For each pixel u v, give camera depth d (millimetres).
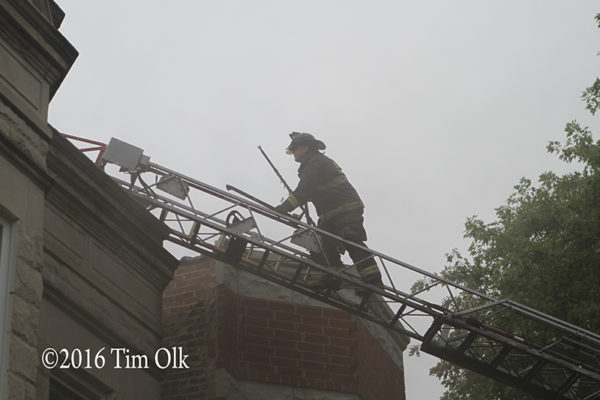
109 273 9844
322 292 13070
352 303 13203
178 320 13336
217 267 13562
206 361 12859
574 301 16156
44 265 8789
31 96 8375
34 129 8203
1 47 8156
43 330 8523
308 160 13039
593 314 15898
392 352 15898
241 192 12703
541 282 16344
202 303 13367
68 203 9469
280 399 13133
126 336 9773
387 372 15328
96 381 9094
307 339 13789
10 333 7047
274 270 12922
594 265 15789
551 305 16094
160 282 10797
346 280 12555
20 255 7434
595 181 15867
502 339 13164
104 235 9930
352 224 12750
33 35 8539
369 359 14562
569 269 16047
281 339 13594
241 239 12359
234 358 13023
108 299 9672
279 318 13750
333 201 12875
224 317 13148
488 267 18516
